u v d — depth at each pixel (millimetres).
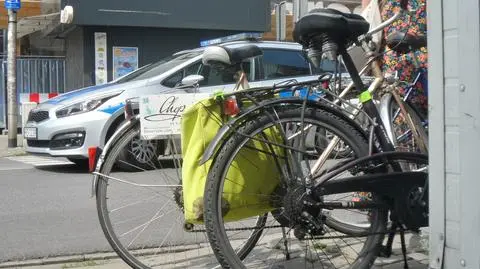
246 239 3832
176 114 3814
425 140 3791
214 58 3666
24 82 16703
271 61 9070
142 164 3934
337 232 3639
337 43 3387
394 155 3312
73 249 4941
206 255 4367
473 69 2428
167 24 16359
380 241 3369
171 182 3924
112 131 8727
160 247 4410
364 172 3307
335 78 3596
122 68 16484
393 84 3883
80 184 7973
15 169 9523
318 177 3258
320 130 3303
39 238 5301
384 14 4570
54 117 8789
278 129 3209
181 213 4004
